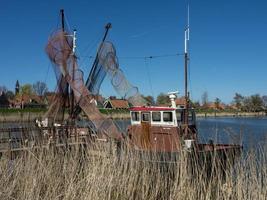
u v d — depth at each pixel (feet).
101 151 32.24
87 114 57.62
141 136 55.88
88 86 62.59
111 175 29.22
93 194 27.53
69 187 27.81
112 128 52.54
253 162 28.50
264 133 29.37
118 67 62.95
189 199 28.96
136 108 57.98
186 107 57.06
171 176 32.71
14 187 28.53
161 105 58.95
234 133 30.86
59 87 62.44
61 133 47.67
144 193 30.32
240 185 28.40
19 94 282.15
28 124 43.29
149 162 33.09
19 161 30.45
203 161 32.37
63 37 62.13
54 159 31.55
